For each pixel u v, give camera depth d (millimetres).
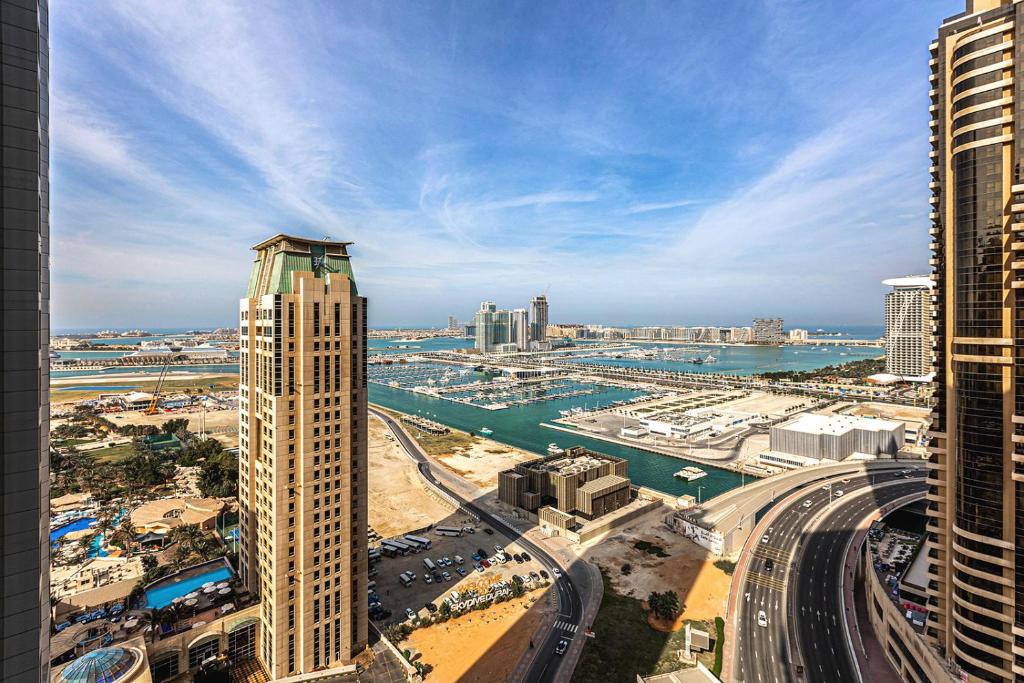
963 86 105500
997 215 101062
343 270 127562
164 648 115125
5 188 44875
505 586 172000
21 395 45906
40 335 48281
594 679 126062
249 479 131250
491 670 129750
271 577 116812
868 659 135625
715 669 129500
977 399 104625
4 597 45094
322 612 120062
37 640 47000
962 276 107062
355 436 128750
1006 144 99938
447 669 130375
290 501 114625
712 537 199375
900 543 197750
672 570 182875
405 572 181125
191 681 116125
